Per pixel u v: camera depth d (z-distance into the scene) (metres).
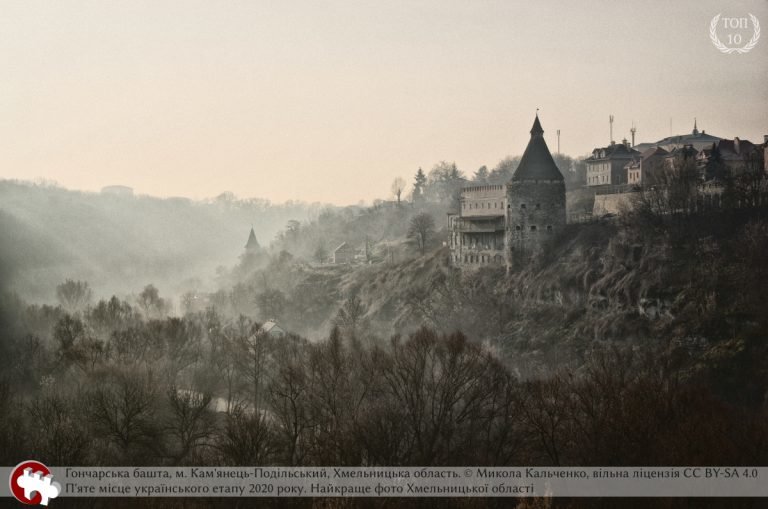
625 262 189.62
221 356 146.25
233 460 90.94
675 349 162.00
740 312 162.50
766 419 108.06
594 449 93.38
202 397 120.06
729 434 94.31
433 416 103.62
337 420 102.56
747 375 150.12
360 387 113.38
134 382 109.62
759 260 169.75
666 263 181.75
